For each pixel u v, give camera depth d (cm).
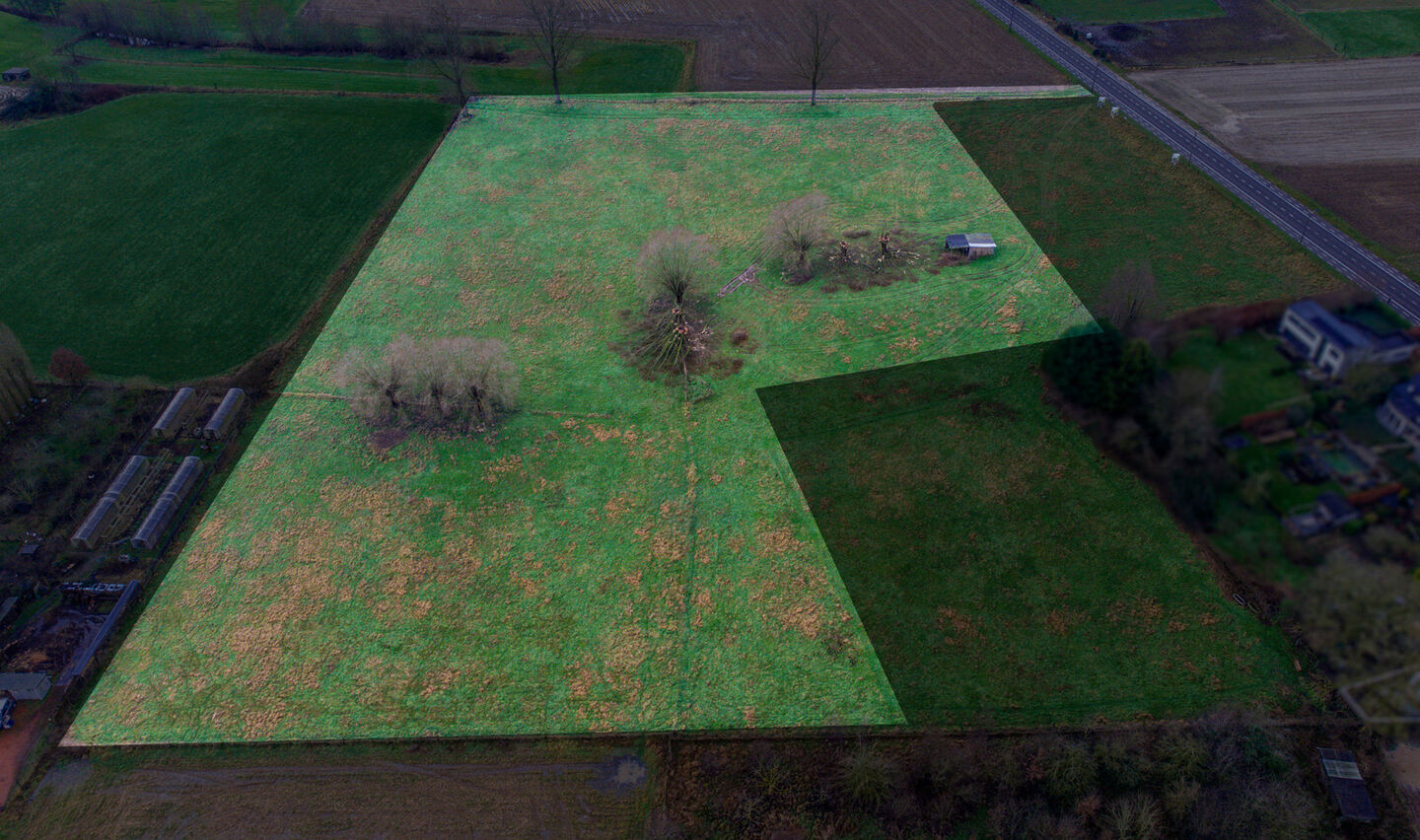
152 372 6512
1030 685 4500
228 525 5400
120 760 4347
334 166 8762
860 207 7919
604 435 5856
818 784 4197
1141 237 7400
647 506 5403
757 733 4388
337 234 7844
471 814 4125
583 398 6125
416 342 6612
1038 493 5356
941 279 7044
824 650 4681
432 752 4347
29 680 4581
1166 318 5947
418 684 4606
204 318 6969
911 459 5600
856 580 4972
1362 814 3975
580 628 4819
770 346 6481
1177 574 4897
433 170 8606
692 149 8819
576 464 5666
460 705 4522
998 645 4662
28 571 5153
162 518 5381
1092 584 4894
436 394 5959
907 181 8244
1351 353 5247
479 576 5069
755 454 5691
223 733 4434
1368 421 4966
